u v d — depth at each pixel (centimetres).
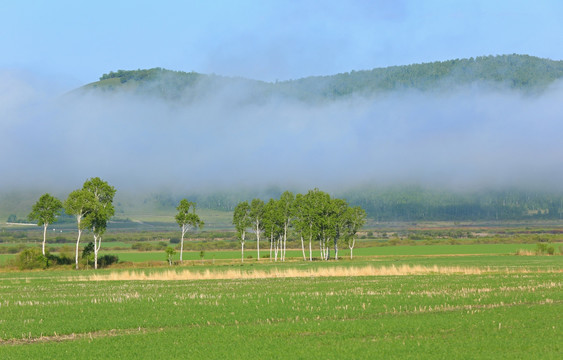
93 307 5119
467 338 3456
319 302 5150
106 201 13825
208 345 3400
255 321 4231
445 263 12519
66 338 3784
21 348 3403
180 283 7838
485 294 5534
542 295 5416
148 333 3816
